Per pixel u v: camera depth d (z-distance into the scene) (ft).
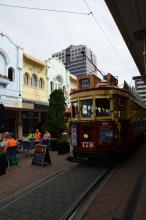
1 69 40.96
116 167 21.04
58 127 37.63
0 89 39.93
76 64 310.24
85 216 10.66
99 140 20.12
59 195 13.66
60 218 10.41
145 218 10.05
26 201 12.75
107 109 20.81
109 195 13.50
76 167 21.59
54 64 59.62
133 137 27.73
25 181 17.11
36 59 50.44
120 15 20.39
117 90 21.79
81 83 22.45
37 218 10.52
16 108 43.83
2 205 12.24
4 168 19.35
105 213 10.92
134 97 30.53
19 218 10.54
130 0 17.66
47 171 20.36
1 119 23.63
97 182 16.37
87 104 21.44
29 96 48.62
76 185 15.65
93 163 22.67
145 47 23.39
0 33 40.52
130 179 16.83
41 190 14.69
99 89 20.89
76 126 21.25
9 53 42.73
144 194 13.23
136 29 23.41
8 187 15.62
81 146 21.07
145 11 19.57
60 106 38.47
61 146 30.66
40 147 23.25
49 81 56.65
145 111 49.57
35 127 53.31
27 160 26.37
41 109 48.49
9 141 22.94
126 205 11.86
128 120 25.50
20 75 45.39
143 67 37.17
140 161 23.80
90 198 12.97
